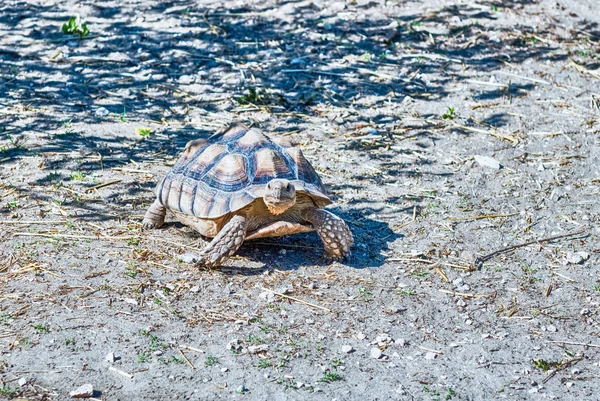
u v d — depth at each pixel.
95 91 8.83
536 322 5.25
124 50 9.77
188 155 5.98
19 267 5.47
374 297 5.41
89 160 7.29
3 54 9.52
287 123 8.33
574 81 9.53
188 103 8.68
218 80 9.20
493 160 7.62
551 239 6.32
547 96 9.16
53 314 4.96
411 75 9.53
